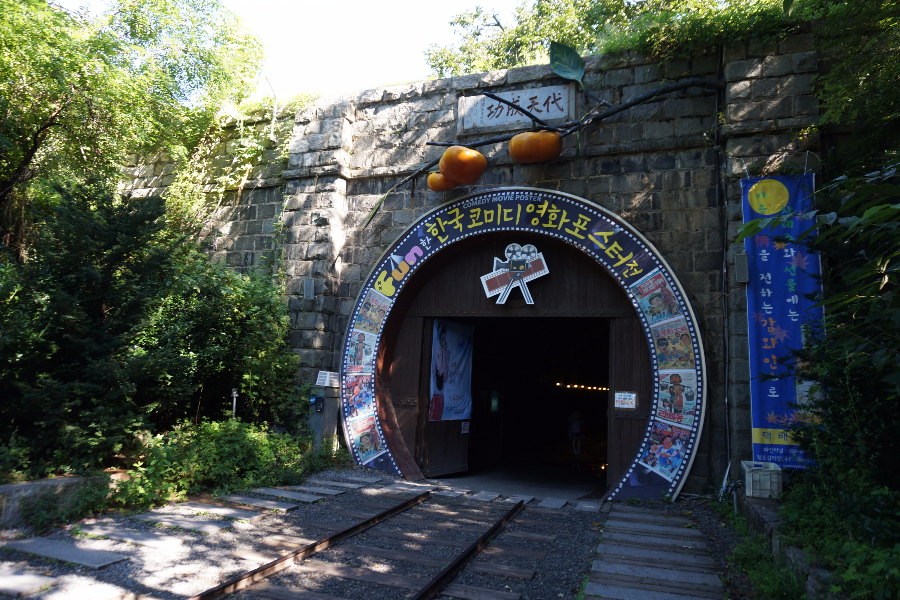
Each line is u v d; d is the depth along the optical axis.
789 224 7.41
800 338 7.83
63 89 11.32
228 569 5.33
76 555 5.36
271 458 9.16
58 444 6.96
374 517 7.22
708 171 9.20
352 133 12.01
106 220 7.72
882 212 2.89
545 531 7.18
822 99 8.20
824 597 3.86
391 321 11.12
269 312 10.87
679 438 8.63
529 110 10.43
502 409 16.11
